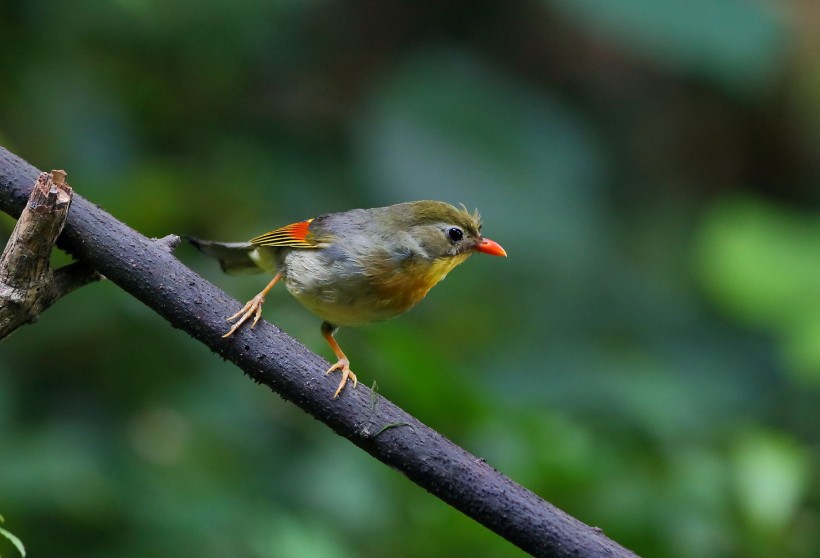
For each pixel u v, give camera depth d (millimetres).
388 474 9531
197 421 10117
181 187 11508
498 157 13211
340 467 9695
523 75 16469
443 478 6027
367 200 13391
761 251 11602
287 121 14320
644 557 8984
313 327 10297
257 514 9297
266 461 10086
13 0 11438
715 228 12164
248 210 11875
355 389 6211
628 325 13789
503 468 9016
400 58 15633
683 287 14711
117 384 10211
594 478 8992
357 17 15992
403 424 6113
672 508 9180
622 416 11547
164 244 6348
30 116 11570
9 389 9789
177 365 10414
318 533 8961
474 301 13398
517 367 12406
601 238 14117
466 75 13680
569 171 13531
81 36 12156
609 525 8977
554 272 13547
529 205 13117
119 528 9188
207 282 6340
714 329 13906
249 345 6211
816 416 12867
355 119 14352
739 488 9102
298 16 14578
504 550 8766
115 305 9992
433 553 8930
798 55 16484
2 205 6168
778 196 17484
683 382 12570
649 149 16672
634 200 16188
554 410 11188
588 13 12711
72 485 9055
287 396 6246
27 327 9945
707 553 8961
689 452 10117
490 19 16359
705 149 16984
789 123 17016
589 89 16688
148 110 12859
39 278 5961
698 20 12570
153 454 9844
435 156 13055
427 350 8742
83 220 6160
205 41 12727
